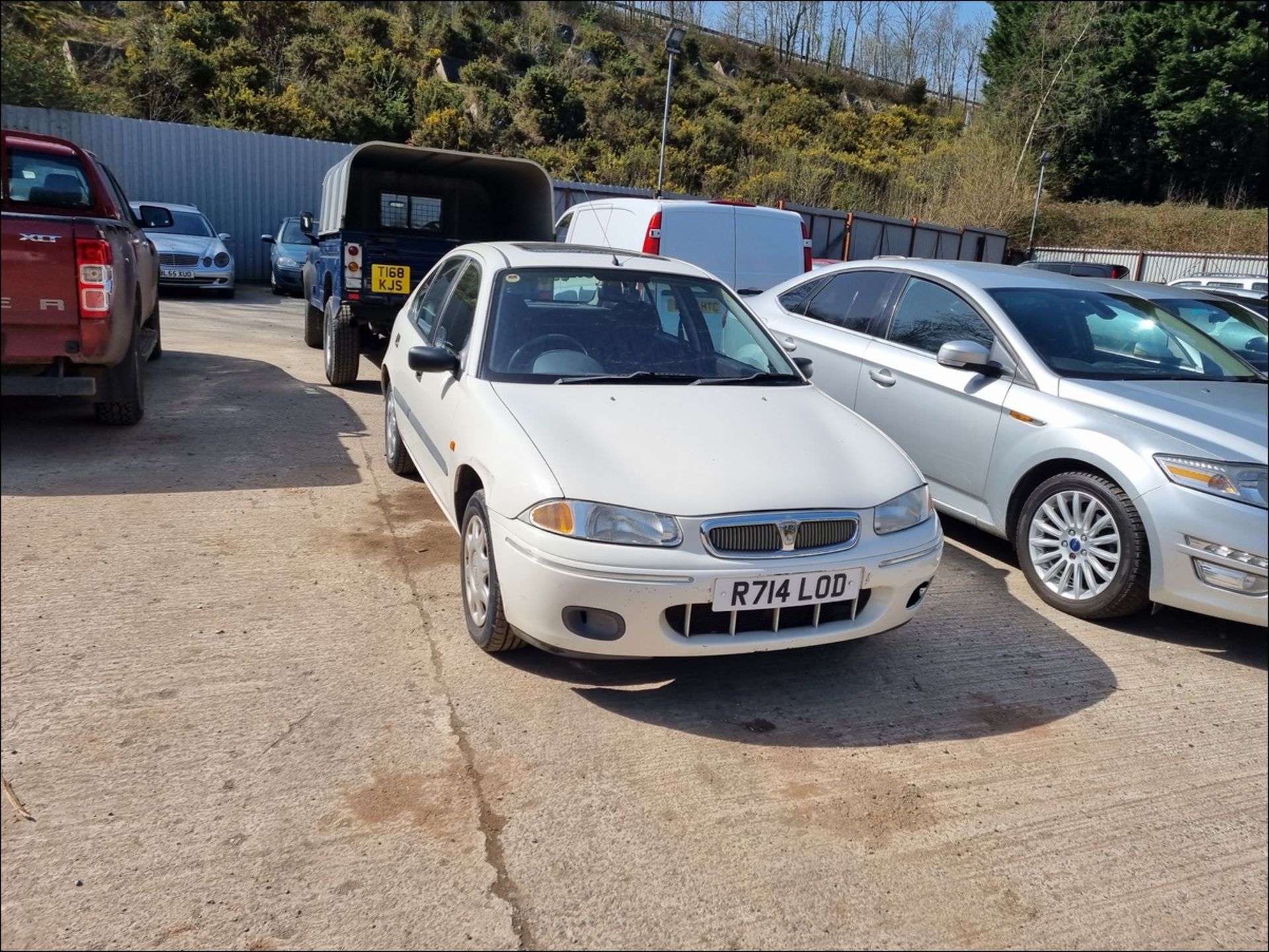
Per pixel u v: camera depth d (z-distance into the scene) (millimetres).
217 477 5270
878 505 3246
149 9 24469
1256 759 3066
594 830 2521
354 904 2195
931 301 5191
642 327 4242
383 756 2787
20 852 2281
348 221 8773
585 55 40969
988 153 31578
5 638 3301
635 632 2961
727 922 2227
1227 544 3613
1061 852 2559
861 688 3408
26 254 4750
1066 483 4141
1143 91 38656
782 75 54906
